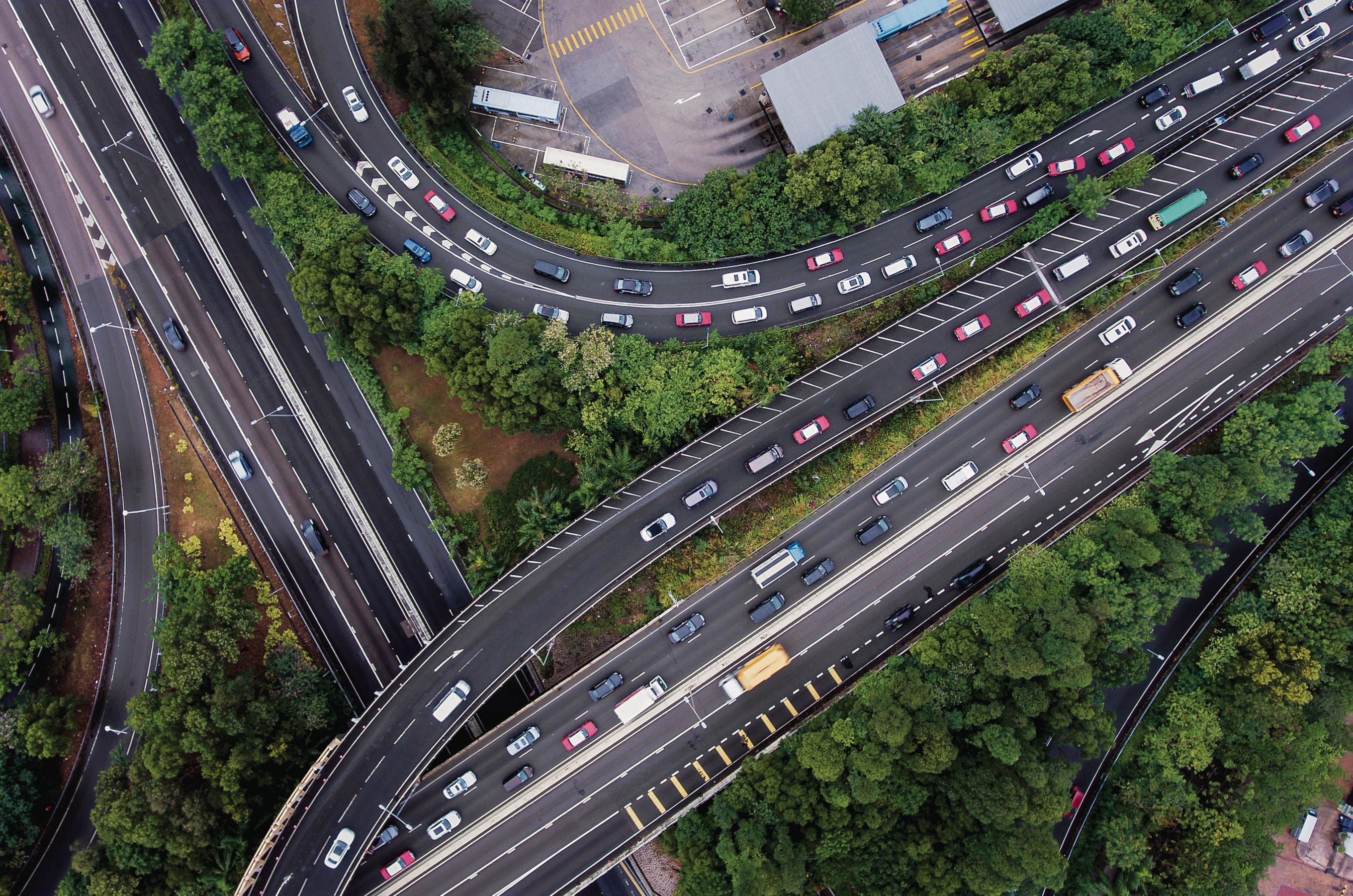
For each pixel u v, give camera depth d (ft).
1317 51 303.07
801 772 260.01
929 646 264.93
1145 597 261.85
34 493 274.98
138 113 295.48
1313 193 299.17
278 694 270.46
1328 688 279.49
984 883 246.88
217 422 295.69
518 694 295.07
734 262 302.45
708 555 289.33
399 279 280.10
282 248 285.64
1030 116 285.43
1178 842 282.36
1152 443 296.30
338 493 296.10
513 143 309.63
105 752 286.46
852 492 293.02
